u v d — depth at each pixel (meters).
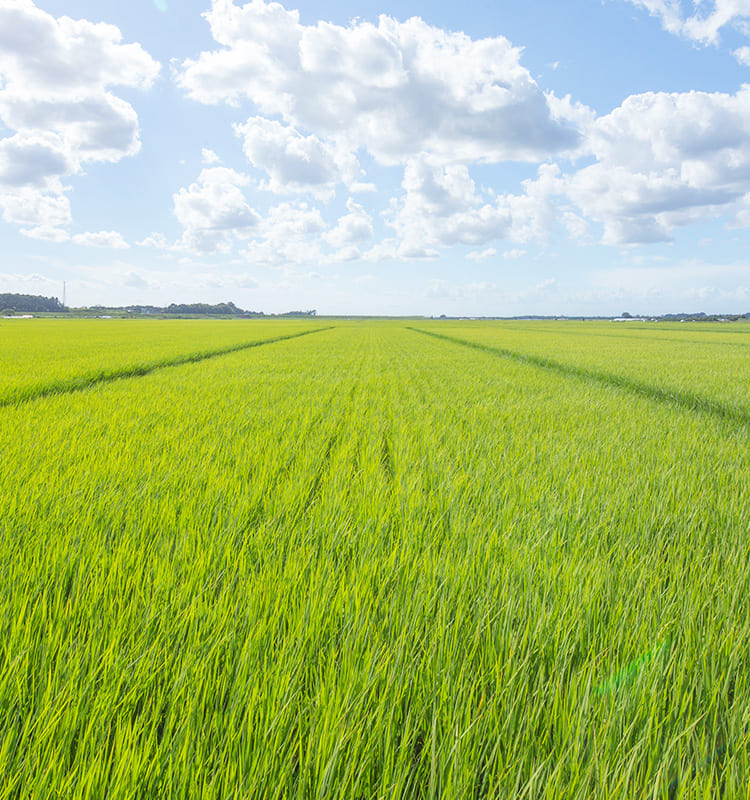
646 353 19.98
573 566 2.18
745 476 3.72
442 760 1.19
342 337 38.00
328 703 1.34
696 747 1.24
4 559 2.21
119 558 2.17
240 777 1.15
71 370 11.37
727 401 7.77
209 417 6.21
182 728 1.26
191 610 1.77
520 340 32.38
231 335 35.34
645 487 3.39
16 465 3.75
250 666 1.51
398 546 2.43
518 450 4.52
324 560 2.24
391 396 8.35
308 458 4.12
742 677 1.51
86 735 1.25
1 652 1.59
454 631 1.72
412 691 1.44
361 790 1.17
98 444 4.50
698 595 1.93
